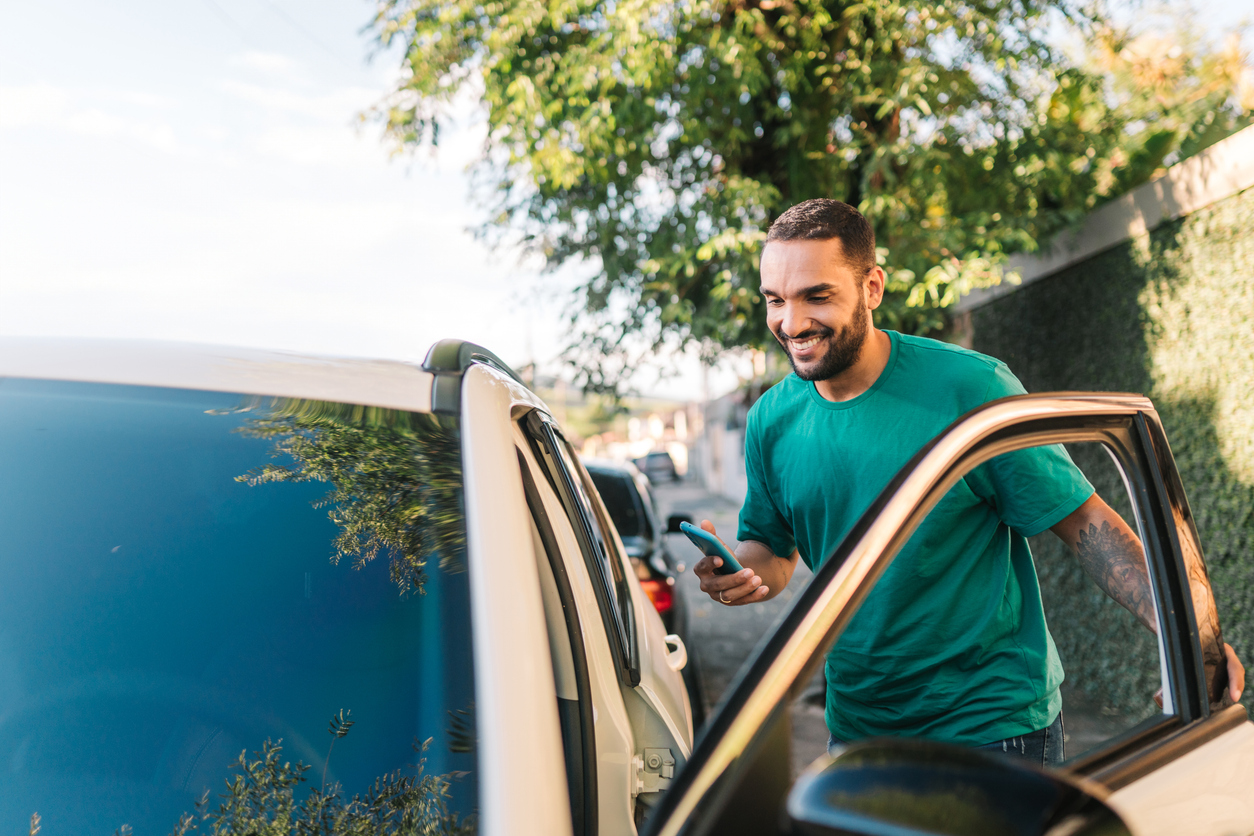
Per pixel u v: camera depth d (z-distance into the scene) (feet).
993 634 5.71
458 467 4.21
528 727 3.21
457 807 3.20
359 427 4.41
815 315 5.56
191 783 3.45
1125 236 14.57
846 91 16.15
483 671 3.37
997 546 5.78
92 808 3.43
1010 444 4.04
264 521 4.05
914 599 5.66
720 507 79.82
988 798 2.40
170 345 5.04
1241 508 12.31
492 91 15.90
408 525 3.96
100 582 3.90
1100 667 16.20
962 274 14.71
